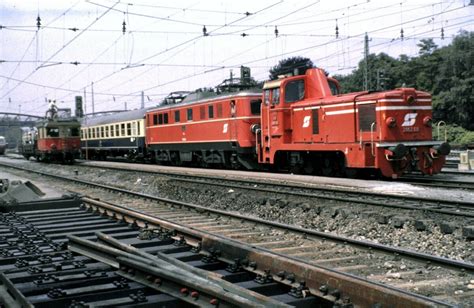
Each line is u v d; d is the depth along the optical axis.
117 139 41.66
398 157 16.64
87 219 11.63
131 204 15.66
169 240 9.03
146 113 35.38
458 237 9.45
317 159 20.95
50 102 43.69
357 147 17.91
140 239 9.34
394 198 13.27
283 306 4.94
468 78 56.03
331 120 19.05
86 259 7.68
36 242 8.98
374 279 7.00
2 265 7.48
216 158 27.59
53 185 24.19
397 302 4.98
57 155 40.78
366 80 36.81
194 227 11.03
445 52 62.00
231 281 6.73
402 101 17.34
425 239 9.74
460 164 23.86
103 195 18.78
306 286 6.05
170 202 14.97
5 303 5.60
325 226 11.91
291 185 16.92
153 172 25.89
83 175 30.36
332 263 7.89
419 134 17.72
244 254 7.13
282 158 22.88
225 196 16.55
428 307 4.68
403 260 7.95
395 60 66.12
